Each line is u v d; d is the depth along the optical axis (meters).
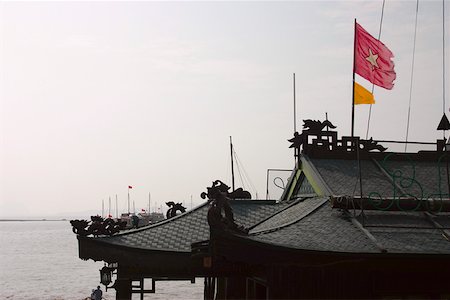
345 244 16.98
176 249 21.80
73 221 22.05
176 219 24.53
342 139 25.11
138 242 22.44
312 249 16.39
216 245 16.36
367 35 23.16
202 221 24.23
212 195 16.86
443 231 18.09
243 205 25.53
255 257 16.47
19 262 128.75
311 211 19.89
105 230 22.80
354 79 23.64
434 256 16.45
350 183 22.48
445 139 25.33
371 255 16.38
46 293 77.81
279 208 25.05
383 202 19.17
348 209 19.36
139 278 22.45
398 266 16.98
